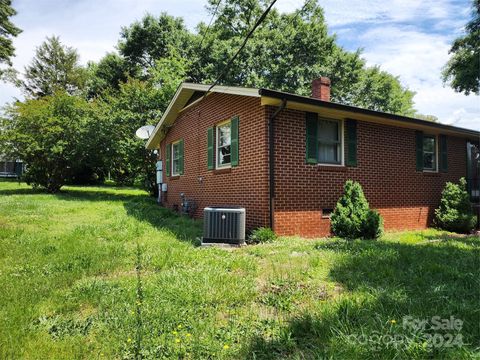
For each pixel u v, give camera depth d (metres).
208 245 6.33
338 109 7.36
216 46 25.09
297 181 7.36
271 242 6.41
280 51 24.17
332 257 4.77
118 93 24.95
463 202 9.53
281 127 7.19
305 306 3.10
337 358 2.12
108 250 5.39
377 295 3.16
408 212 9.42
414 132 9.70
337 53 25.55
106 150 19.39
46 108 18.09
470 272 3.91
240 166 7.94
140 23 29.89
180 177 12.13
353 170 8.30
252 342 2.41
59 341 2.48
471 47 16.55
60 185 19.66
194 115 10.84
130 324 2.71
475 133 10.46
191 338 2.49
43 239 6.29
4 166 31.97
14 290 3.53
